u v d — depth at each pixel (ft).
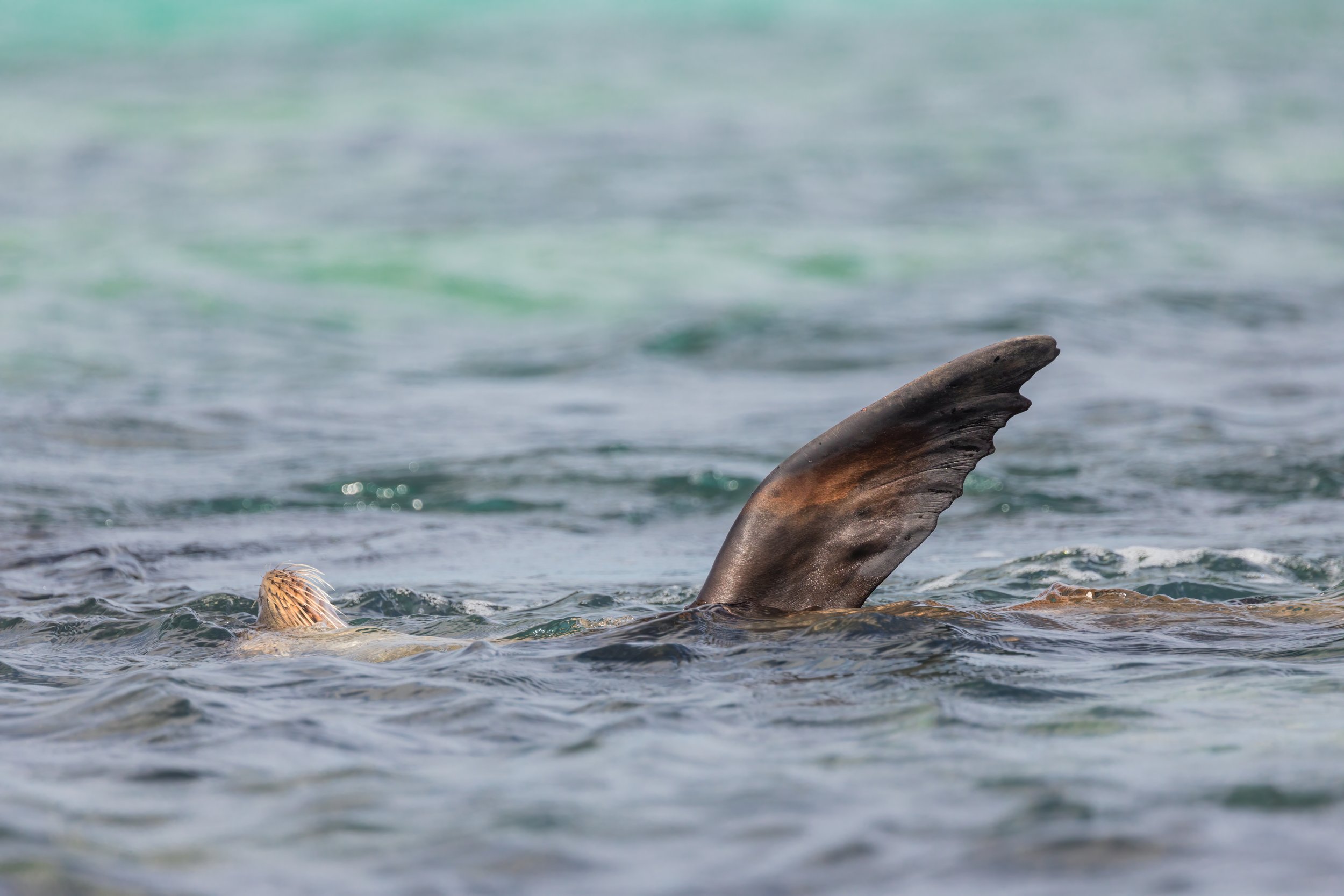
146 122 421.59
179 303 226.79
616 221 296.30
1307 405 149.38
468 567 97.81
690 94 493.77
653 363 188.14
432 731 49.85
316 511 118.93
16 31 634.84
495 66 567.18
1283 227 289.33
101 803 41.93
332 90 489.26
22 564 98.22
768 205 314.96
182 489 125.08
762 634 61.11
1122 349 186.80
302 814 40.78
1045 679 54.19
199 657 66.69
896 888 34.86
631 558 100.73
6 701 56.54
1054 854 36.32
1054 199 321.52
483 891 35.32
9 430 144.56
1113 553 90.17
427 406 163.63
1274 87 501.56
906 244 275.18
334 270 253.44
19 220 289.12
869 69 562.66
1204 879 34.42
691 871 36.24
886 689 53.11
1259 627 63.41
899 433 63.21
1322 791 39.88
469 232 285.02
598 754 46.19
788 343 195.11
